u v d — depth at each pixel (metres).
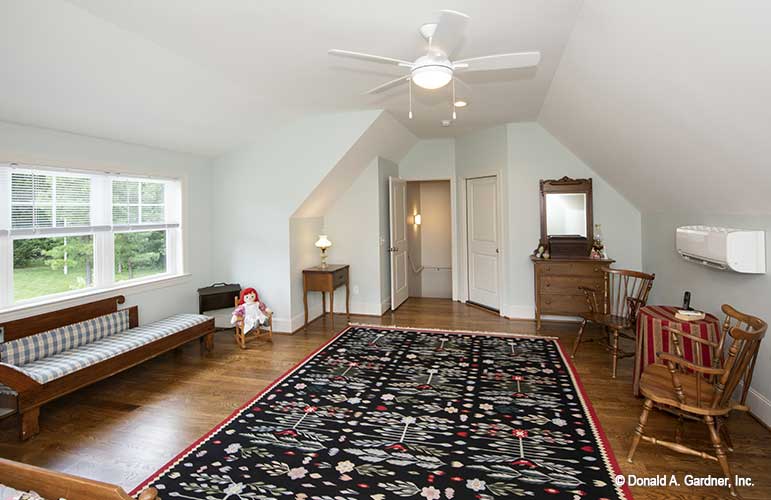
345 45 2.82
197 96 3.57
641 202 4.59
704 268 3.38
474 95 4.04
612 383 3.35
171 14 2.37
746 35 1.61
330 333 4.90
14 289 3.19
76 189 3.63
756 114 1.94
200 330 4.17
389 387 3.33
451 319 5.50
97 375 3.11
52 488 1.14
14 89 2.70
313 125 4.73
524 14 2.40
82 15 2.34
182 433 2.67
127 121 3.57
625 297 3.95
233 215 5.09
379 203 5.72
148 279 4.32
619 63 2.50
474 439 2.54
